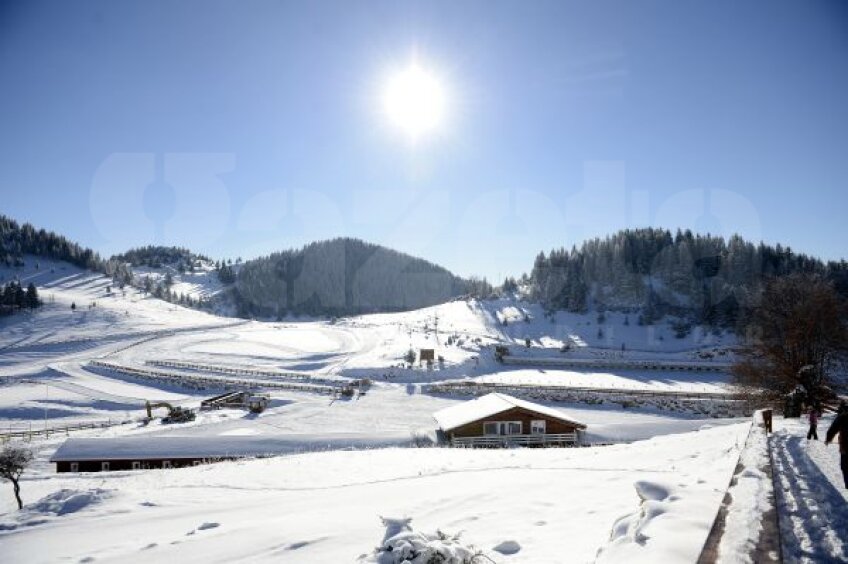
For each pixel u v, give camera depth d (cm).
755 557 520
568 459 1894
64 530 1405
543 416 4072
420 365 9056
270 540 981
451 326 14138
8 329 12975
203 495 1909
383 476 1994
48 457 4075
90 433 5072
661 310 13650
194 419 5700
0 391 7400
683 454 1644
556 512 997
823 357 3553
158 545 1051
